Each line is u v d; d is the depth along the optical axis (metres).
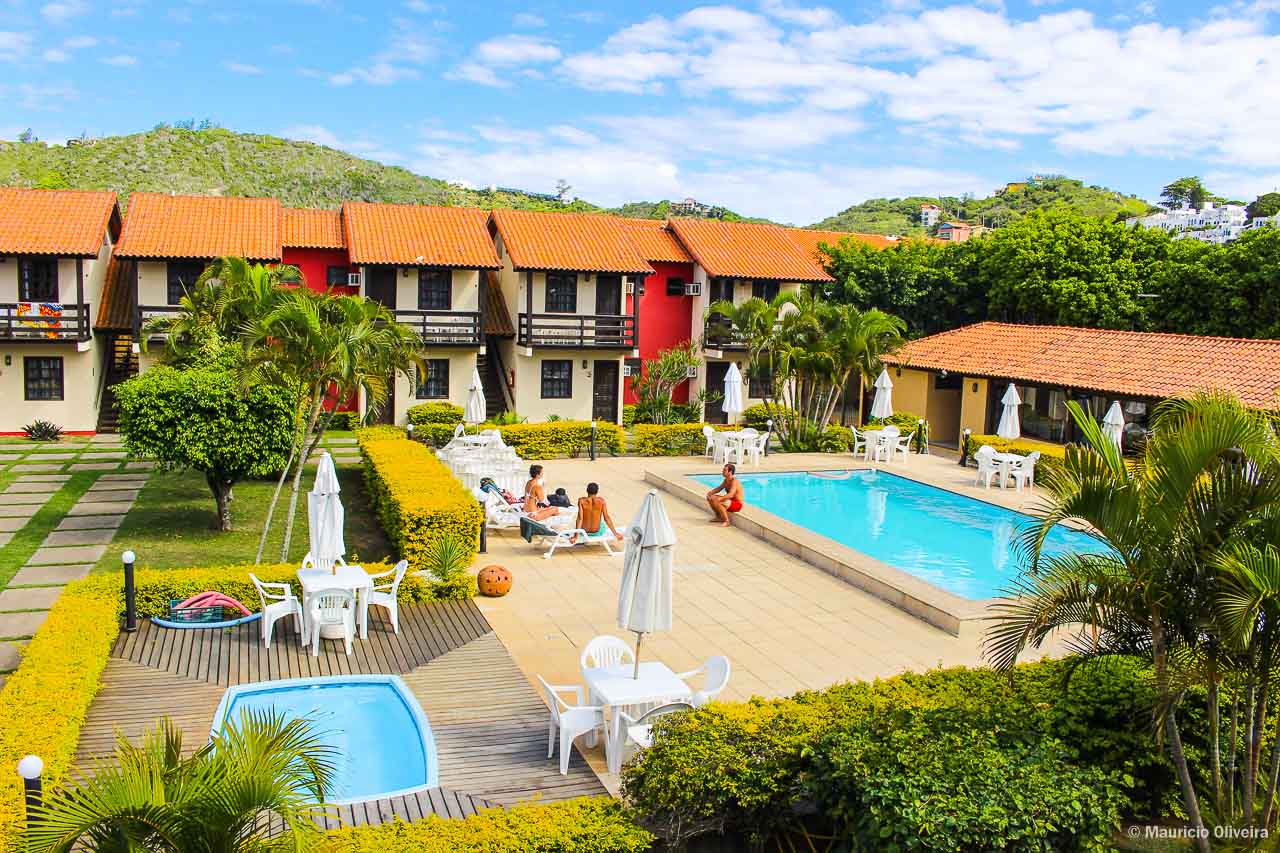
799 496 21.89
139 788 5.18
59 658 9.52
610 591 13.91
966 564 16.56
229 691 9.86
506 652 11.40
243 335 13.80
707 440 25.58
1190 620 6.98
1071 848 6.81
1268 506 6.82
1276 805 7.50
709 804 7.15
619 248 31.95
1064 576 7.28
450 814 7.68
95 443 25.28
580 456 25.64
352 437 27.23
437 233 30.62
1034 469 23.03
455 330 30.22
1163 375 23.95
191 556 15.55
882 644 12.12
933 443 30.98
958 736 7.65
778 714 8.08
